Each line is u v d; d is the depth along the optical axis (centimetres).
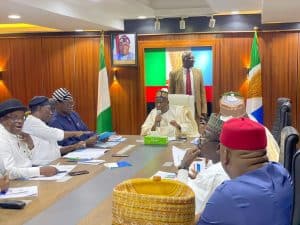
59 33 811
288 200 130
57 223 201
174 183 166
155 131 472
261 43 737
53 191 257
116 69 799
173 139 448
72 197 244
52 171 296
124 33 782
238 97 316
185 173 244
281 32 729
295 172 133
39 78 827
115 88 803
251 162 133
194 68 722
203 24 750
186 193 157
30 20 626
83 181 281
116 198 150
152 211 143
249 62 742
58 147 390
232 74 750
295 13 594
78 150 395
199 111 719
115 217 150
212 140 224
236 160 135
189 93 718
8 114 305
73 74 815
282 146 209
